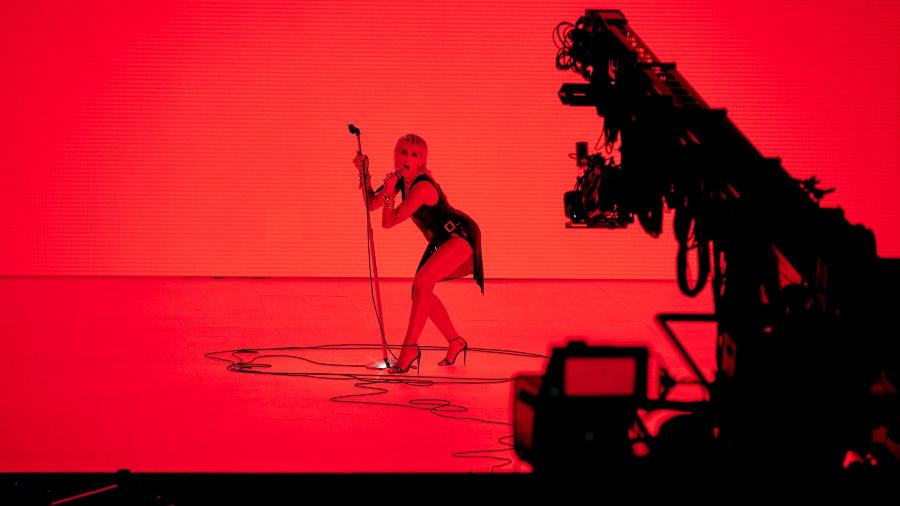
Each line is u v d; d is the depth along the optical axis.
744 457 7.03
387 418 9.58
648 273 18.14
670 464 6.89
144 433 8.93
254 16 17.17
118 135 17.25
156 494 7.43
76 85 17.08
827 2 17.59
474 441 8.86
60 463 8.05
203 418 9.45
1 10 16.88
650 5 17.58
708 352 12.79
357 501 7.38
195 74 17.23
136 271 17.56
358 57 17.36
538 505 6.80
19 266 17.39
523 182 17.72
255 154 17.48
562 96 11.05
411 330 11.45
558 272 18.05
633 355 6.81
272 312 14.84
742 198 8.09
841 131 17.80
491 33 17.39
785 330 7.29
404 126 17.53
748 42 17.67
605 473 6.79
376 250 17.88
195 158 17.42
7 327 13.48
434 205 11.52
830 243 7.55
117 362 11.68
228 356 12.11
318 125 17.47
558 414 6.76
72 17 16.95
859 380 6.98
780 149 17.84
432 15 17.33
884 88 17.73
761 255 8.00
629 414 6.83
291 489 7.58
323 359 12.07
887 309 7.06
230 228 17.62
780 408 7.05
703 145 8.72
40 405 9.80
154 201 17.45
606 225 11.45
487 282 17.80
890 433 6.98
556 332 13.95
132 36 17.06
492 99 17.52
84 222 17.39
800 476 6.94
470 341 13.31
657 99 9.51
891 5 17.56
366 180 11.76
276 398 10.25
